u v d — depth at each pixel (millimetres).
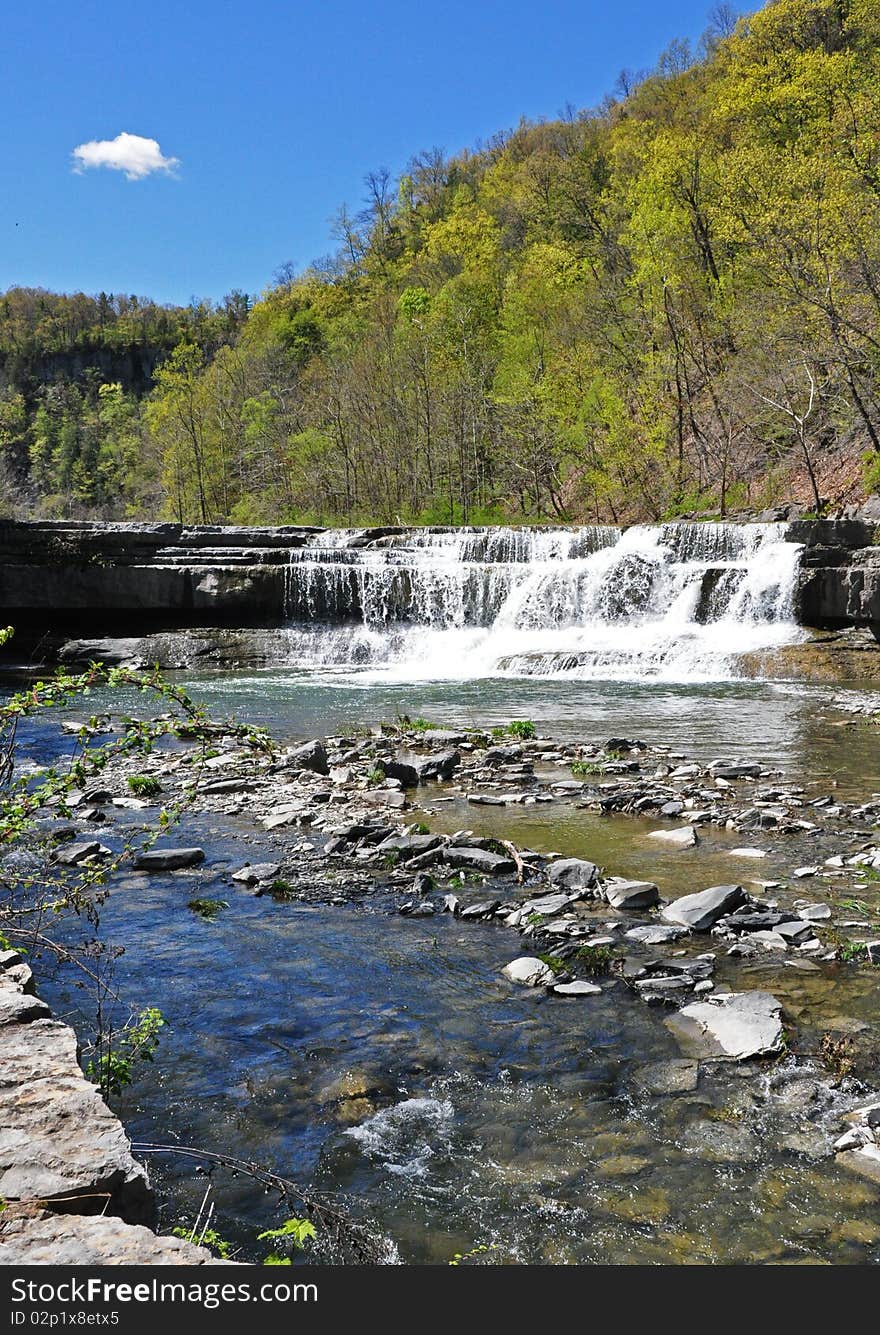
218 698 17562
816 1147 3629
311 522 50000
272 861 7621
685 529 24844
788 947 5602
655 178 37781
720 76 53781
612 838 8102
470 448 45969
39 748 12844
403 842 7832
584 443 40844
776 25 38562
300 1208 3332
